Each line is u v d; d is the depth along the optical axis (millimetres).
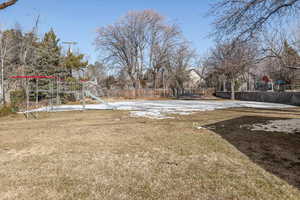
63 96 19391
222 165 3119
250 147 4094
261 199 2137
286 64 8992
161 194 2254
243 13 5805
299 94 16297
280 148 4016
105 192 2301
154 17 31094
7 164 3176
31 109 13703
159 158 3451
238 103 18953
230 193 2266
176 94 34594
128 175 2762
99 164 3172
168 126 6648
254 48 8141
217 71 27141
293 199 2133
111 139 4855
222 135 5219
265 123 7113
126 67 32531
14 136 5270
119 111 12039
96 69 42844
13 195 2230
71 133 5629
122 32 31219
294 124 6859
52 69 19547
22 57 18828
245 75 30172
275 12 5691
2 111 10336
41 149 4020
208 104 17812
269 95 20562
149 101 23906
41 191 2320
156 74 34375
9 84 15836
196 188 2389
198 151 3844
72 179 2637
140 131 5836
